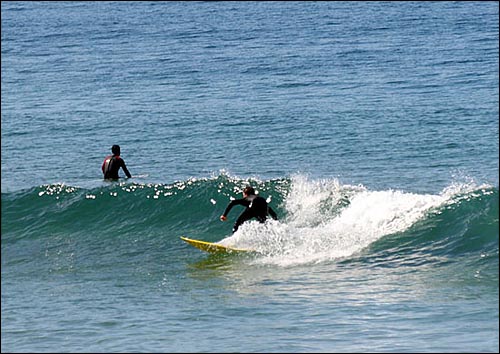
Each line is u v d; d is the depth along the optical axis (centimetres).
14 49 19712
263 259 5316
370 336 3575
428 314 3909
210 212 6347
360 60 16088
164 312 4209
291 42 19038
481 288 4362
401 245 5319
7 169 8644
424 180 7694
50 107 12450
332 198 6225
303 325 3828
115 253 5691
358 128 10219
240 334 3712
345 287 4572
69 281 5038
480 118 10531
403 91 12719
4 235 6191
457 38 18825
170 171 8350
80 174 8294
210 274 5053
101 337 3756
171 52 18212
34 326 4016
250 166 8512
